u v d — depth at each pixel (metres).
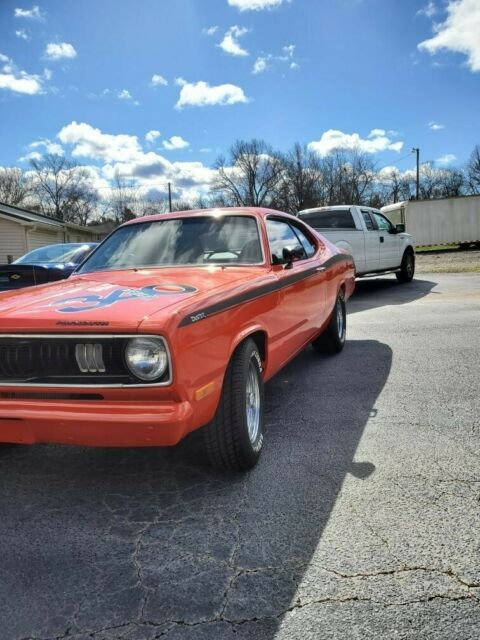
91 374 2.39
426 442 3.33
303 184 62.12
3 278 7.86
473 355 5.52
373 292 11.59
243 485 2.86
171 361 2.31
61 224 29.52
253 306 3.15
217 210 4.23
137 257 3.93
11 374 2.49
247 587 2.01
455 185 65.50
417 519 2.43
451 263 19.12
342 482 2.83
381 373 5.00
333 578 2.04
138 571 2.15
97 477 3.05
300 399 4.32
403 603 1.89
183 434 2.40
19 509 2.70
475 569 2.06
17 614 1.91
